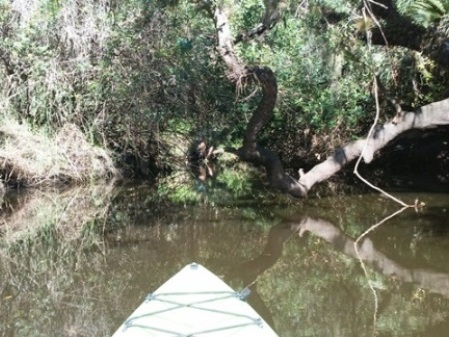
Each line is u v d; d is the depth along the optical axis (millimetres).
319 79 12477
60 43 13000
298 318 6953
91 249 9281
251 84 12180
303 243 9320
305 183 10562
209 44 12734
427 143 13359
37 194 12539
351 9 9625
